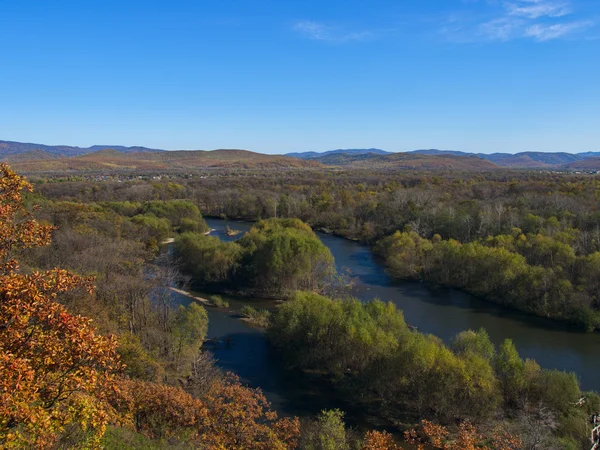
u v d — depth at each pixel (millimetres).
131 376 38219
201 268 86500
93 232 77562
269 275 82250
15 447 15938
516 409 43000
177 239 95188
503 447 32500
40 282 18312
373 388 46719
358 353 49875
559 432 38656
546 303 71188
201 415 29922
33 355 16422
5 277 17391
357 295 82062
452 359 43250
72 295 41688
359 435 40406
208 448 27547
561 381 42688
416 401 44031
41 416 15578
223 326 66250
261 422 40500
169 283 68000
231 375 49844
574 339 62625
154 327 51406
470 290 83562
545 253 80312
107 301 51031
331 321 52562
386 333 50781
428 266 92062
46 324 17172
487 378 42500
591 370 53250
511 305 75625
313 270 84125
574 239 87625
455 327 67062
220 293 82438
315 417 43250
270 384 49781
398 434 41094
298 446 35188
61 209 91188
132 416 29203
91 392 19531
